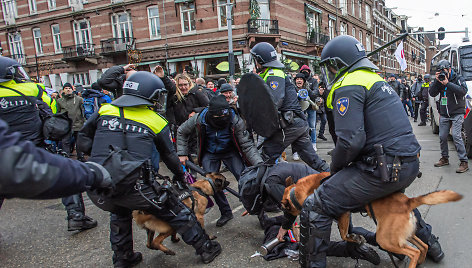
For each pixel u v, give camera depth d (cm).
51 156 145
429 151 720
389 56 4131
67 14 2242
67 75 2353
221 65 1592
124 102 263
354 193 229
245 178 319
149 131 267
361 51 240
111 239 292
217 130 369
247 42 1788
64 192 151
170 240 357
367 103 225
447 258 285
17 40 2530
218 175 350
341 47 240
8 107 329
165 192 271
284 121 396
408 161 221
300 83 737
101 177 179
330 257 299
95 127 280
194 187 343
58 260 324
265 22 1852
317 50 2217
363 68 238
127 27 2095
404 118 228
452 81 537
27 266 316
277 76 397
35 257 333
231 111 365
